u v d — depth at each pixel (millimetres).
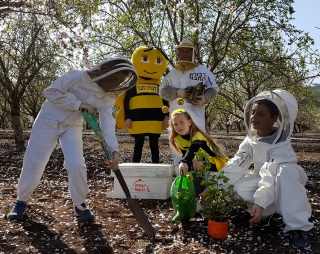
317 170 4828
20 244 2068
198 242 2139
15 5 4066
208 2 5363
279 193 2176
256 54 5836
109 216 2523
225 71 6008
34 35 6309
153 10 5469
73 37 4754
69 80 2266
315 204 2824
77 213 2418
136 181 2910
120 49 5734
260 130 2322
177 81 3338
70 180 2314
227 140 8672
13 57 6531
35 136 2314
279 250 2053
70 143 2311
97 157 5184
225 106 9750
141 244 2107
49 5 4496
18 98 6340
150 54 3600
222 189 2199
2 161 4883
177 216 2369
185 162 2393
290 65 5977
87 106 2301
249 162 2383
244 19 5594
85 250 2020
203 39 5625
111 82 2240
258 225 2350
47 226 2314
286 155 2248
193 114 3219
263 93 2361
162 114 3633
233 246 2098
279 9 5562
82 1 5512
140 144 3658
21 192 2373
